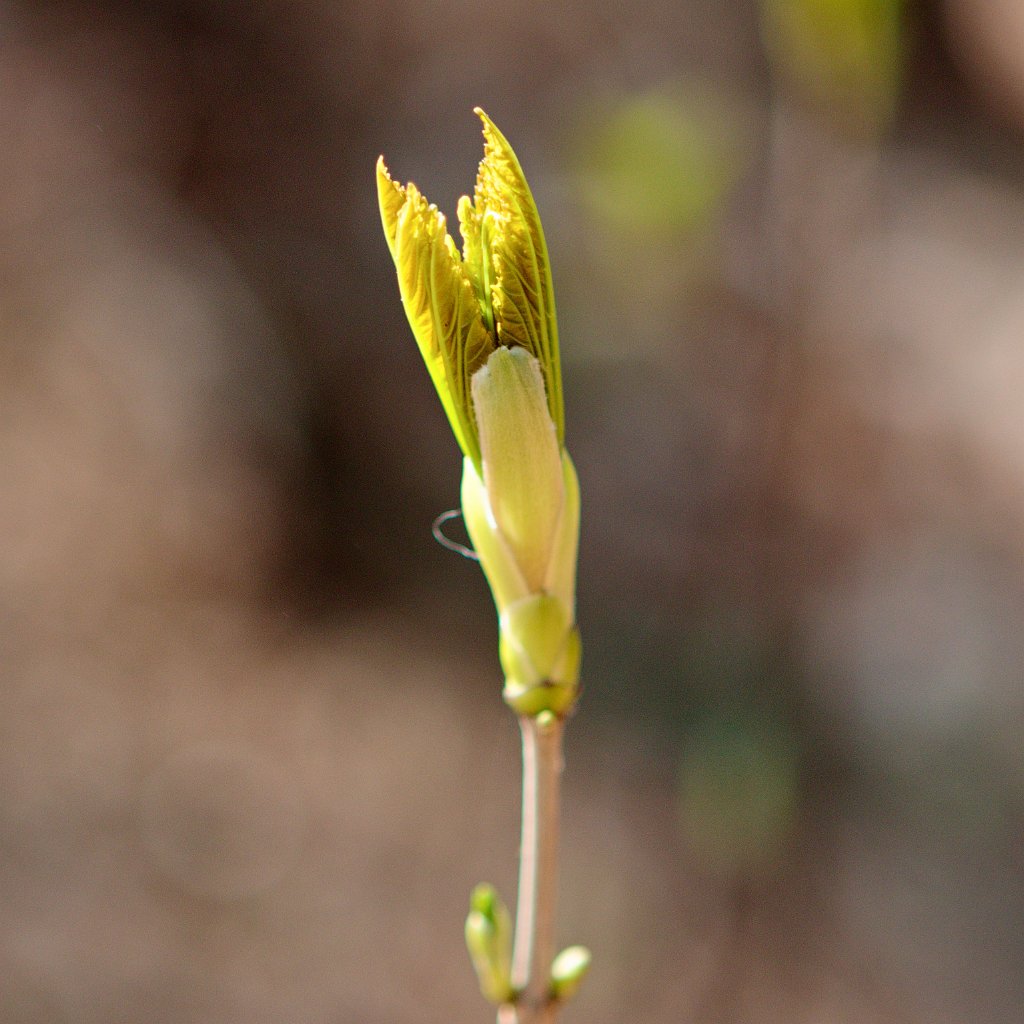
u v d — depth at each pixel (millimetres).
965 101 1815
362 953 820
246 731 938
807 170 933
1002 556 1131
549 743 416
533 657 414
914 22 1777
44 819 819
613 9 1450
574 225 1187
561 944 825
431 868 885
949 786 953
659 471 1105
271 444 1090
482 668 1043
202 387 1072
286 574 1053
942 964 864
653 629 1018
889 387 1232
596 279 1149
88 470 1009
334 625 1040
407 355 1186
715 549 1056
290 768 916
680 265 1083
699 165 812
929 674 1014
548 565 413
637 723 944
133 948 774
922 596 1078
